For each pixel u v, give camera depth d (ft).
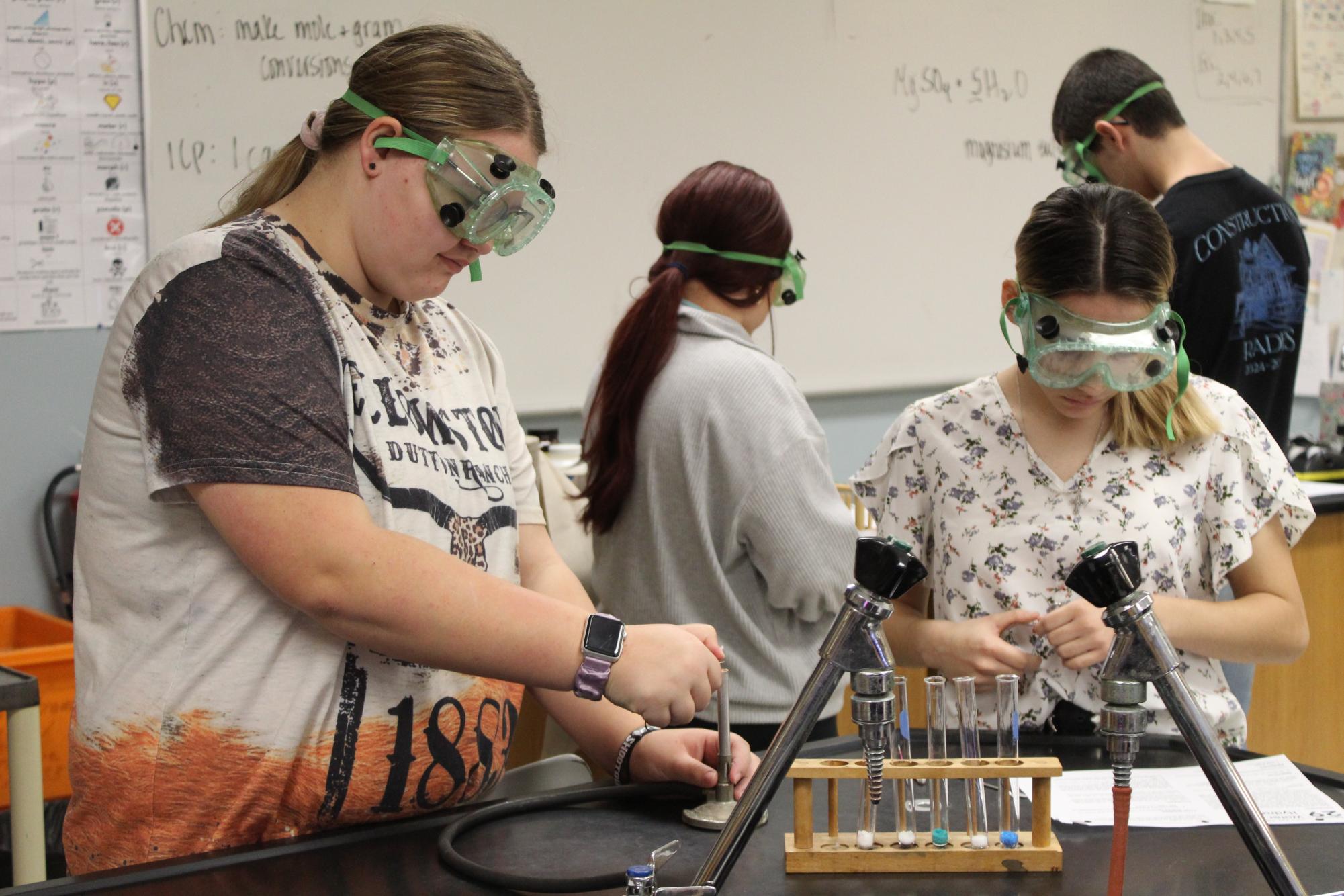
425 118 3.21
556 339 9.61
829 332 10.85
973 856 3.03
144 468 3.21
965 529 4.78
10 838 5.86
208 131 8.23
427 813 3.55
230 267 3.12
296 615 3.30
